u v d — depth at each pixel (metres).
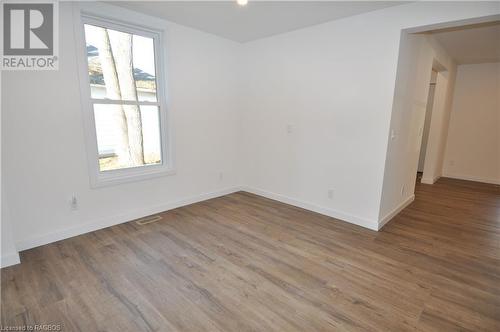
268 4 2.56
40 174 2.44
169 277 2.06
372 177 2.93
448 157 5.70
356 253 2.46
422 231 2.95
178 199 3.60
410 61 2.90
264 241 2.68
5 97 2.19
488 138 5.20
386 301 1.82
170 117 3.33
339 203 3.26
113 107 2.91
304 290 1.93
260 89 3.91
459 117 5.46
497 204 3.90
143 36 3.05
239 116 4.25
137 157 3.20
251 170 4.30
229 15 2.89
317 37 3.16
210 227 3.00
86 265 2.20
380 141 2.81
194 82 3.52
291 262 2.30
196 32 3.43
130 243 2.60
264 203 3.83
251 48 3.91
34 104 2.34
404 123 3.12
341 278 2.08
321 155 3.35
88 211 2.79
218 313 1.70
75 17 2.46
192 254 2.41
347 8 2.62
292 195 3.77
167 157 3.43
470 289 1.95
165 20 3.09
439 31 3.18
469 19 2.19
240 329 1.57
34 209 2.44
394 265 2.26
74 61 2.51
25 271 2.10
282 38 3.52
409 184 3.77
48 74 2.38
